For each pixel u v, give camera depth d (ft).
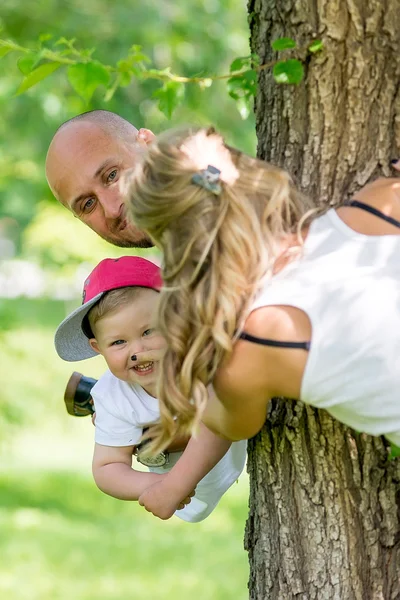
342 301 9.23
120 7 40.86
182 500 11.61
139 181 9.80
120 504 38.40
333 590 11.41
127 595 27.55
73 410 13.56
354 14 11.14
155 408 12.42
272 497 11.78
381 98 11.21
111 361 12.40
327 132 11.38
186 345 9.43
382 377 9.15
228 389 9.46
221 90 41.09
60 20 41.55
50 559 31.04
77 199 13.67
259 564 12.02
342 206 10.10
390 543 11.27
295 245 9.71
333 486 11.37
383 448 11.23
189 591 27.94
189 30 40.86
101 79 10.52
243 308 9.40
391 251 9.52
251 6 12.30
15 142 38.78
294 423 11.48
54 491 39.78
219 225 9.42
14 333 34.81
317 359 9.16
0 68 38.50
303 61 11.42
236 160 9.97
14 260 39.01
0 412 34.09
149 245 14.03
